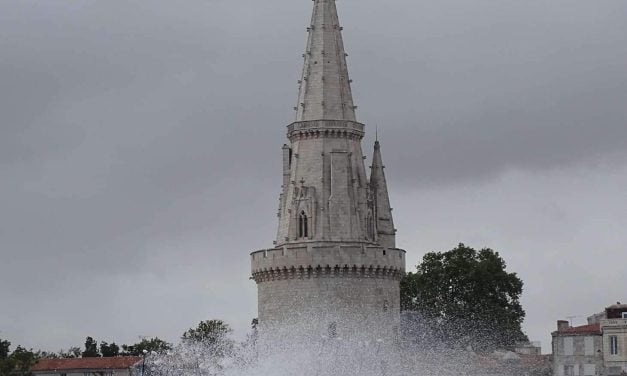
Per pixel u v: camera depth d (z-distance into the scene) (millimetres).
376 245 190875
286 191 194250
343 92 193000
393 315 190125
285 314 187000
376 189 197875
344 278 186125
